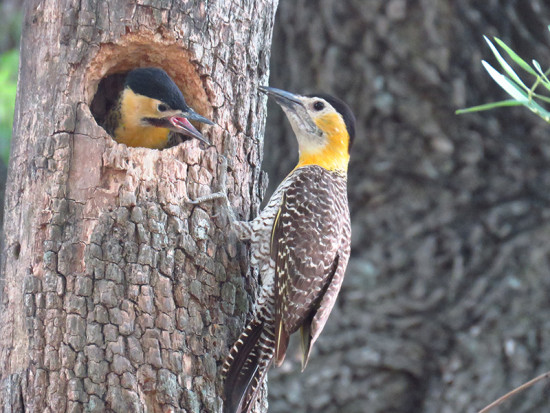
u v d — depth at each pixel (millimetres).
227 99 10336
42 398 9281
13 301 9617
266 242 10422
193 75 10258
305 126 11523
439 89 15125
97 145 9484
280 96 11523
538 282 14688
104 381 9281
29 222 9562
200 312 9812
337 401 15008
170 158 9727
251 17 10531
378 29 15266
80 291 9328
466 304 14922
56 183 9461
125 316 9375
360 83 15414
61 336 9320
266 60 10922
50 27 9727
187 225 9820
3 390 9508
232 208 10367
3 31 21781
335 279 10789
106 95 11469
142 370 9383
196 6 9938
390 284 15258
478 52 15062
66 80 9617
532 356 14430
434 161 15242
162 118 10508
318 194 10820
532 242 14812
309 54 15734
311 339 10461
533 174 15094
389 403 14992
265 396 10828
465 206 15180
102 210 9438
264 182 11023
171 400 9445
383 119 15344
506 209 15023
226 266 10109
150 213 9539
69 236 9422
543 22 15078
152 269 9523
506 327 14594
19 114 9961
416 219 15312
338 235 10859
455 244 15094
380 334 15125
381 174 15344
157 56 10352
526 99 7715
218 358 9875
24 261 9562
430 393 14711
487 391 14406
